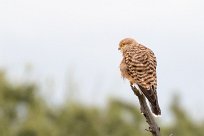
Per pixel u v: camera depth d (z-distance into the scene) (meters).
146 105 11.11
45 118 28.44
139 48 13.96
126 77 13.67
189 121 26.98
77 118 28.34
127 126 28.05
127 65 13.71
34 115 28.30
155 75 13.55
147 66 13.58
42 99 28.77
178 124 26.94
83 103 28.39
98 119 28.36
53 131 28.12
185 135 26.92
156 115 12.75
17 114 28.86
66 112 28.41
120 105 27.78
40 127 28.20
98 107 28.30
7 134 28.28
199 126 26.98
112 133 28.08
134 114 27.98
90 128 28.34
